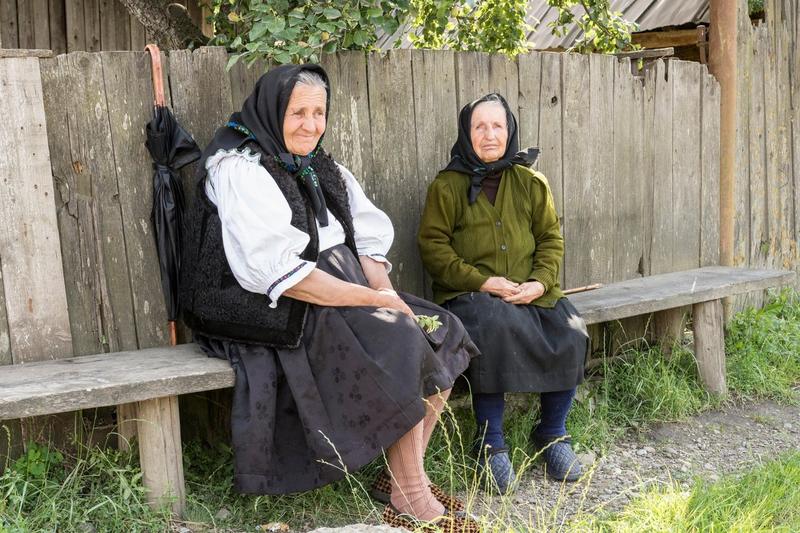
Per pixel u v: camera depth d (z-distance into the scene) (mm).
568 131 4012
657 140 4398
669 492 2875
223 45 3453
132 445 2865
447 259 3201
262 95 2748
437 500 2744
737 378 4289
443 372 2709
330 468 2568
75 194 2850
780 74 5145
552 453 3223
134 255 2965
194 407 3201
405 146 3523
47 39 5414
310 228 2719
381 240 3062
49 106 2781
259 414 2582
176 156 2941
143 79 2930
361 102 3383
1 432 2820
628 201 4301
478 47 4809
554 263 3283
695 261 4680
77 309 2881
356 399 2600
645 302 3725
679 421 3844
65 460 2873
